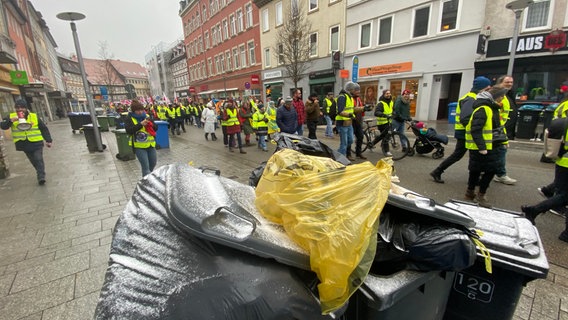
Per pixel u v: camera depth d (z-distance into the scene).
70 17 8.61
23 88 20.23
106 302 1.17
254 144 10.81
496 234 1.68
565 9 10.02
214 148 10.19
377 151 8.06
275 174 1.45
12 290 2.56
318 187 1.28
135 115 5.17
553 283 2.47
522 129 8.59
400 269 1.46
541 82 10.83
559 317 2.12
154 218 1.43
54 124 28.56
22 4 29.59
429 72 14.13
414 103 15.12
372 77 16.88
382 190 1.30
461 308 1.72
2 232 3.73
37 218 4.18
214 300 1.03
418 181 5.26
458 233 1.41
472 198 4.31
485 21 11.77
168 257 1.20
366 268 1.20
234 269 1.08
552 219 3.65
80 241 3.44
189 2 39.41
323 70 19.70
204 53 37.53
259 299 1.03
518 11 8.41
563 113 3.56
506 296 1.57
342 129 6.77
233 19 28.91
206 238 1.12
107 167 7.50
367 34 16.84
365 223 1.18
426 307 1.49
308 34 17.47
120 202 4.77
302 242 1.19
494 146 3.88
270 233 1.23
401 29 15.00
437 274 1.47
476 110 3.78
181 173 1.77
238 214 1.31
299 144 2.84
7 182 6.26
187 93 49.62
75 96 76.06
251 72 27.59
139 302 1.11
